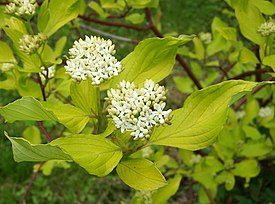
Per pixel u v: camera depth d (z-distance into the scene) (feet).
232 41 1.13
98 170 0.68
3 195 1.99
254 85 0.68
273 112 1.46
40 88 1.04
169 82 2.25
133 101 0.71
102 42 0.76
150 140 0.74
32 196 2.00
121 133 0.76
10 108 0.68
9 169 2.03
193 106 0.72
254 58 1.04
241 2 0.99
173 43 0.75
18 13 0.90
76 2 0.89
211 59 2.17
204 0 2.58
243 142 1.43
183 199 1.94
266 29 0.97
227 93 0.70
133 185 0.71
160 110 0.71
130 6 1.23
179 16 2.57
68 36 2.34
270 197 1.67
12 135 2.02
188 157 1.49
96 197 2.00
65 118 0.75
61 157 0.67
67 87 1.05
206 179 1.44
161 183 0.71
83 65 0.75
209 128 0.71
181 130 0.73
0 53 1.03
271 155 1.54
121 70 0.75
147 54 0.77
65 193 2.01
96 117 0.77
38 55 0.91
